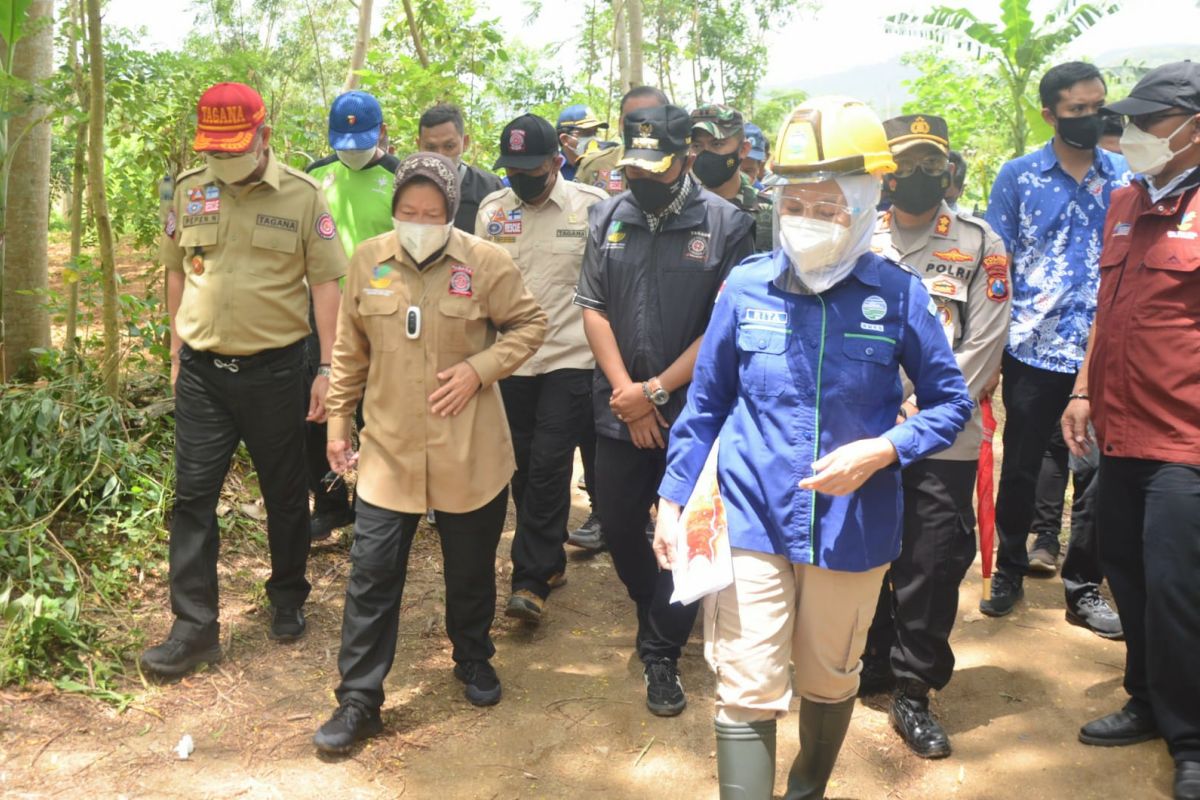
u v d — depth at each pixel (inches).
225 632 161.9
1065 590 177.0
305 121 327.0
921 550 136.1
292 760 130.3
